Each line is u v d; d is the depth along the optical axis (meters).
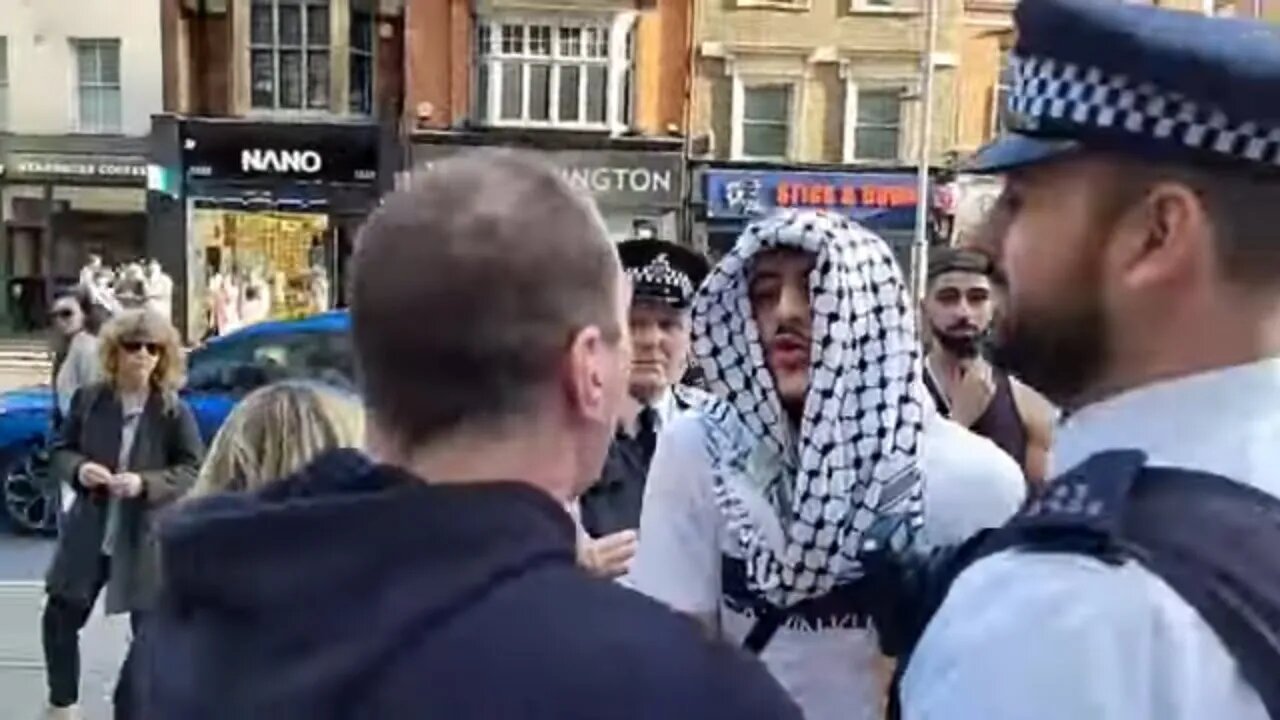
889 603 2.02
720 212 22.95
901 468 2.12
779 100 23.41
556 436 1.21
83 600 5.65
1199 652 1.05
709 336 2.31
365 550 1.11
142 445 5.28
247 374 9.95
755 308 2.29
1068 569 1.10
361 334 1.20
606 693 1.04
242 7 23.44
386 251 1.19
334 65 23.45
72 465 5.27
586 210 1.24
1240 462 1.14
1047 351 1.25
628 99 23.06
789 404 2.27
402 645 1.06
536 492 1.16
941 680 1.15
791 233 2.20
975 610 1.15
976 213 1.53
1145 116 1.15
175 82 23.41
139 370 5.34
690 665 1.07
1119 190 1.19
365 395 1.21
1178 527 1.09
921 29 23.11
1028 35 1.25
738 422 2.29
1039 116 1.23
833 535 2.10
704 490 2.28
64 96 27.47
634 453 3.37
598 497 3.25
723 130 23.28
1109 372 1.22
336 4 23.38
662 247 3.54
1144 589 1.07
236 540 1.13
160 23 26.30
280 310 23.39
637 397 3.42
